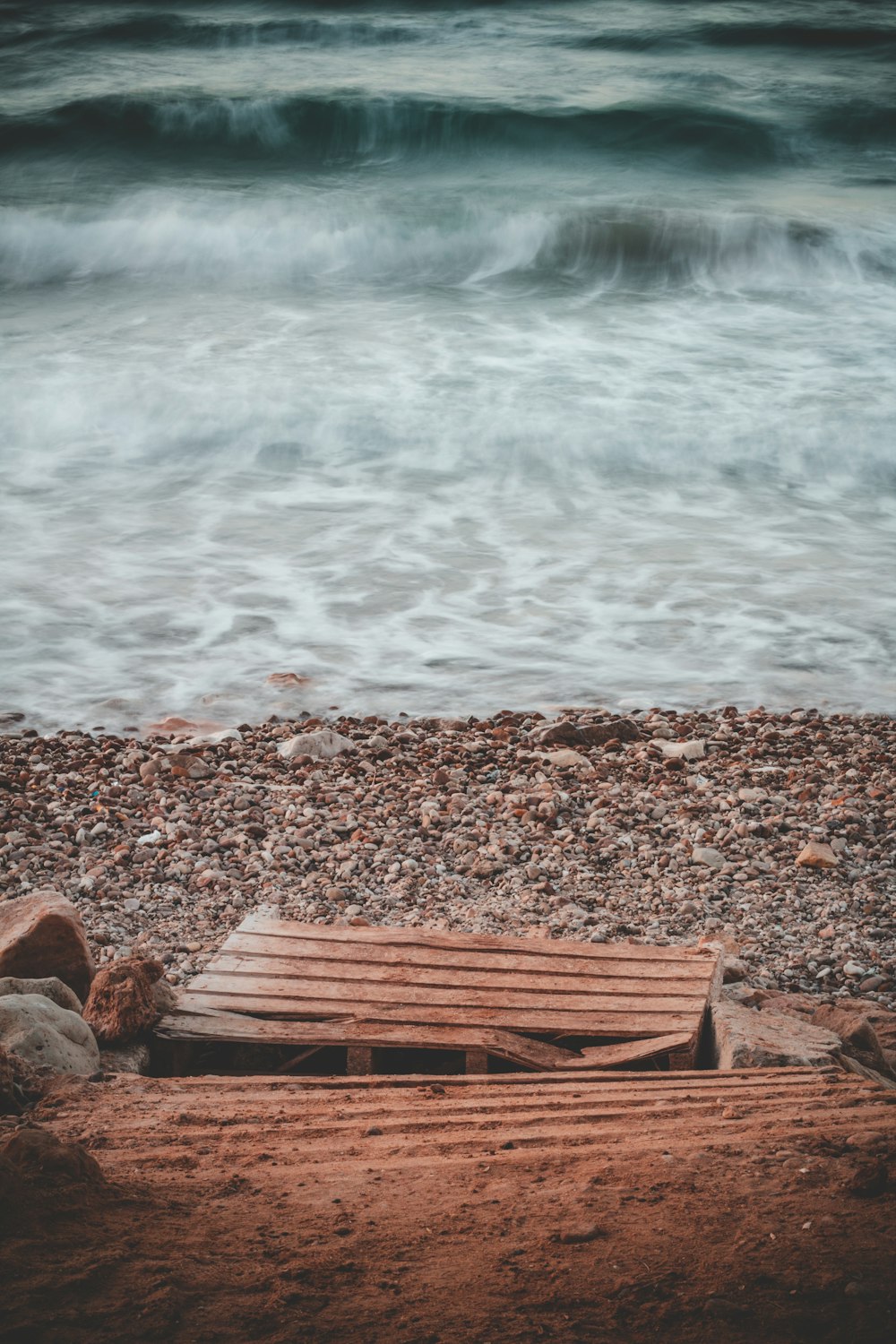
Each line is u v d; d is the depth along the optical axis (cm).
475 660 1308
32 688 1236
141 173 3209
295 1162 420
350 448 1853
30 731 1145
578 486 1764
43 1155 363
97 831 955
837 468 1827
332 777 1059
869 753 1112
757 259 2662
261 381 2016
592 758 1105
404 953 720
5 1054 536
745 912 852
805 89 3888
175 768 1055
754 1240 325
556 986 684
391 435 1873
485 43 4362
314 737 1101
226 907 850
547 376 2067
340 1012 656
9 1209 335
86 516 1644
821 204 2922
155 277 2578
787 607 1429
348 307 2412
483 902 853
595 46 4378
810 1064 604
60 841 945
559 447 1848
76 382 1991
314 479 1767
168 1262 318
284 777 1056
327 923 822
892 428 1892
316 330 2275
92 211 2828
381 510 1673
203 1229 344
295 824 972
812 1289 299
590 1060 618
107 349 2152
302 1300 300
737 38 4472
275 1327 288
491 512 1677
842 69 4144
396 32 4466
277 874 895
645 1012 657
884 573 1521
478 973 700
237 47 4375
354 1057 634
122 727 1164
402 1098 537
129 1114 506
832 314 2405
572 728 1133
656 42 4403
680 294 2527
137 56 4247
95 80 3875
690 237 2678
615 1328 287
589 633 1366
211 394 1958
